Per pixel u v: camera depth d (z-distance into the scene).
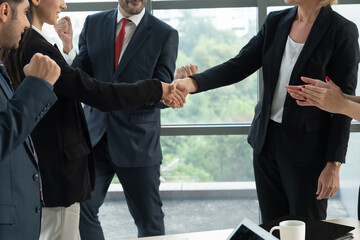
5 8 1.76
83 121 2.57
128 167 3.59
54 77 1.75
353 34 2.79
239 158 4.47
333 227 2.08
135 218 3.74
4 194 1.74
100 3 4.29
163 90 2.83
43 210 2.46
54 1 2.50
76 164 2.47
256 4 4.31
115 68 3.60
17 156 1.80
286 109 2.83
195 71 3.24
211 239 2.17
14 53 2.31
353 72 2.78
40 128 2.40
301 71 2.80
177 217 4.52
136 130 3.55
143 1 3.54
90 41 3.66
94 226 3.68
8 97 1.78
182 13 4.36
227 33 4.38
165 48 3.57
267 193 3.02
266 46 2.98
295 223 1.90
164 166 4.49
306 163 2.84
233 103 4.45
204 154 4.47
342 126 2.76
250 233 1.90
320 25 2.79
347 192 4.34
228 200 4.51
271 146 2.93
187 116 4.48
